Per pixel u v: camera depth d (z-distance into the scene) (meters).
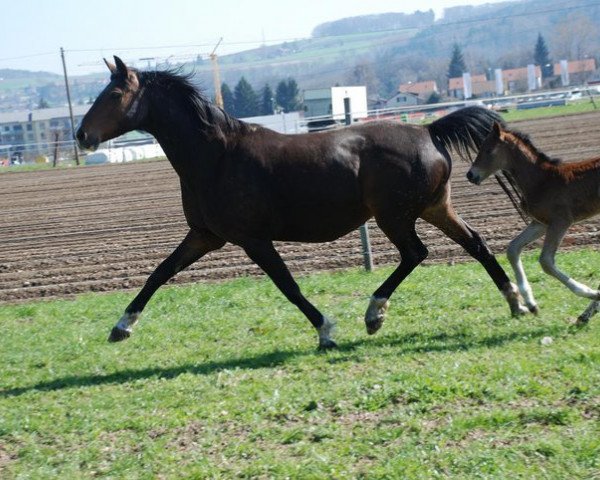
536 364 7.33
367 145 9.03
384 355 8.27
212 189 8.89
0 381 8.91
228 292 12.13
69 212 23.62
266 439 6.46
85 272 15.13
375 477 5.64
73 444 6.77
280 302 11.34
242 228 8.90
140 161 41.94
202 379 8.09
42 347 10.15
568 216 9.04
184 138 8.95
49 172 40.12
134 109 8.98
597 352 7.45
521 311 9.38
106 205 24.30
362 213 9.20
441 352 8.16
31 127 128.00
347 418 6.72
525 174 9.31
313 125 41.38
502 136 9.41
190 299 11.92
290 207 8.91
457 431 6.20
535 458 5.69
